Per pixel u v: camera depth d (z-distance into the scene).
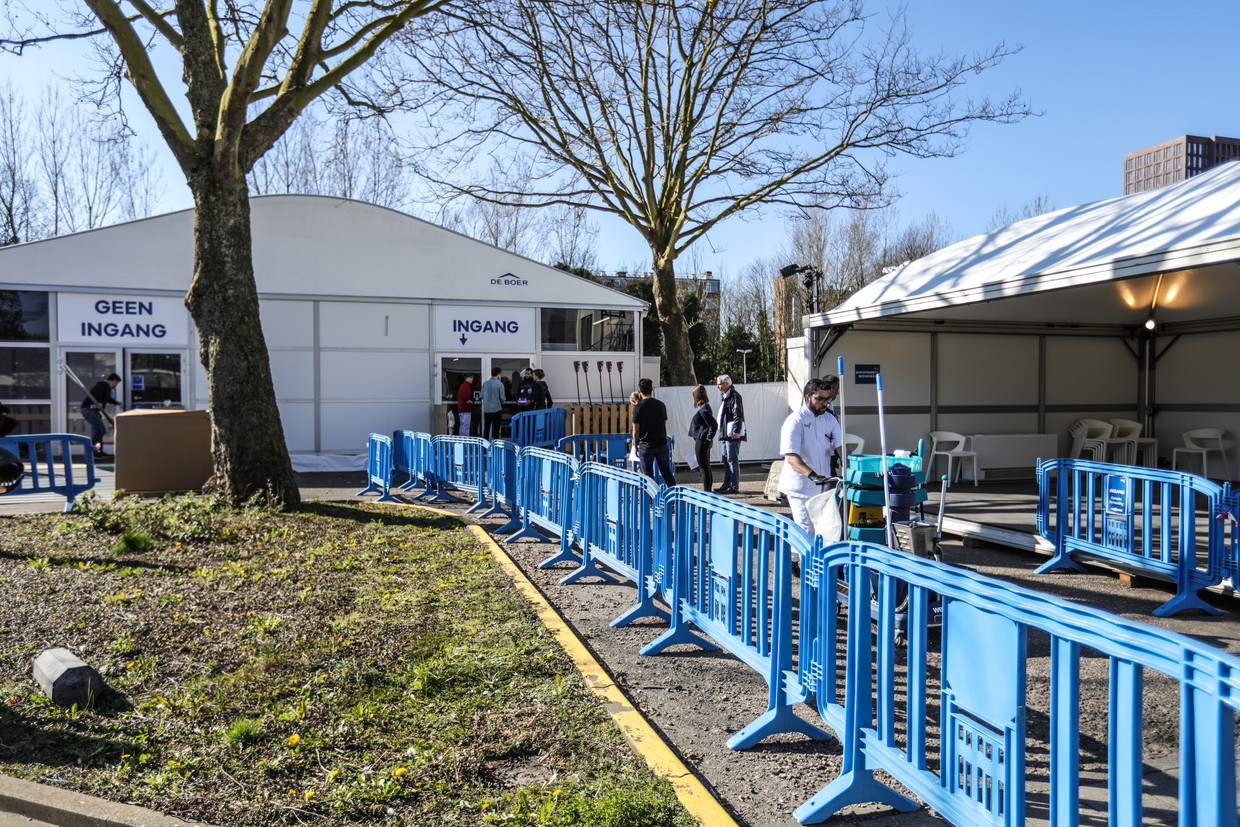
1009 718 2.43
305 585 6.47
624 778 3.40
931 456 12.38
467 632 5.30
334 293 17.02
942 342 12.72
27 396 15.58
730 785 3.48
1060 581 7.41
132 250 16.00
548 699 4.23
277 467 10.06
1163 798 3.38
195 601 5.89
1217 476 12.79
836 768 3.65
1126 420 13.85
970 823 2.60
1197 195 7.53
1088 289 10.96
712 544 4.78
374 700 4.19
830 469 6.48
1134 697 2.05
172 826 3.03
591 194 21.33
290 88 10.02
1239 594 6.03
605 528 6.89
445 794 3.28
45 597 5.86
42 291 15.60
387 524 9.47
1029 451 13.10
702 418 12.98
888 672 3.07
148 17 10.36
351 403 17.20
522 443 14.87
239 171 9.75
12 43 10.29
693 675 4.82
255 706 4.10
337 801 3.21
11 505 10.55
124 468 11.67
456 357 17.88
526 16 16.88
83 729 3.85
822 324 11.28
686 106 20.19
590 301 18.73
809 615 3.65
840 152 20.22
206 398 16.41
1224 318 12.54
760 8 18.42
